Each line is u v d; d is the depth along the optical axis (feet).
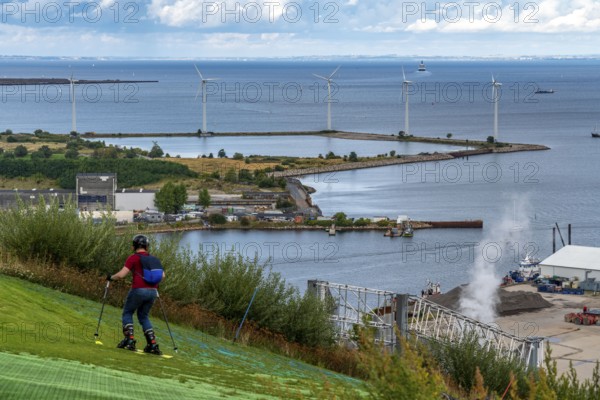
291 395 55.31
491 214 535.60
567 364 199.62
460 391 104.58
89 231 101.96
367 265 383.65
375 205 581.53
